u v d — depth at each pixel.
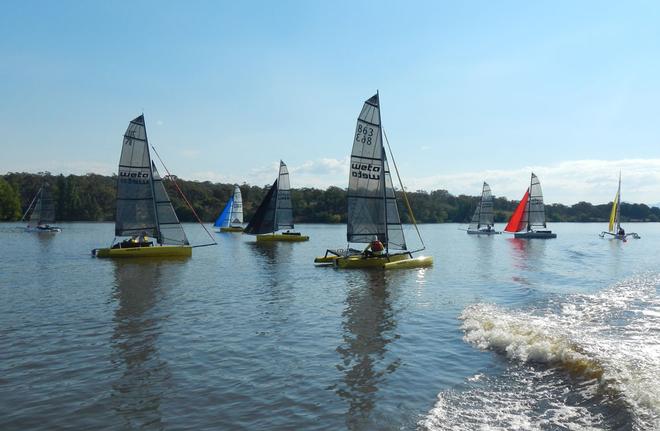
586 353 11.30
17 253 39.16
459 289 22.17
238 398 9.27
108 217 140.50
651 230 122.62
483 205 81.62
